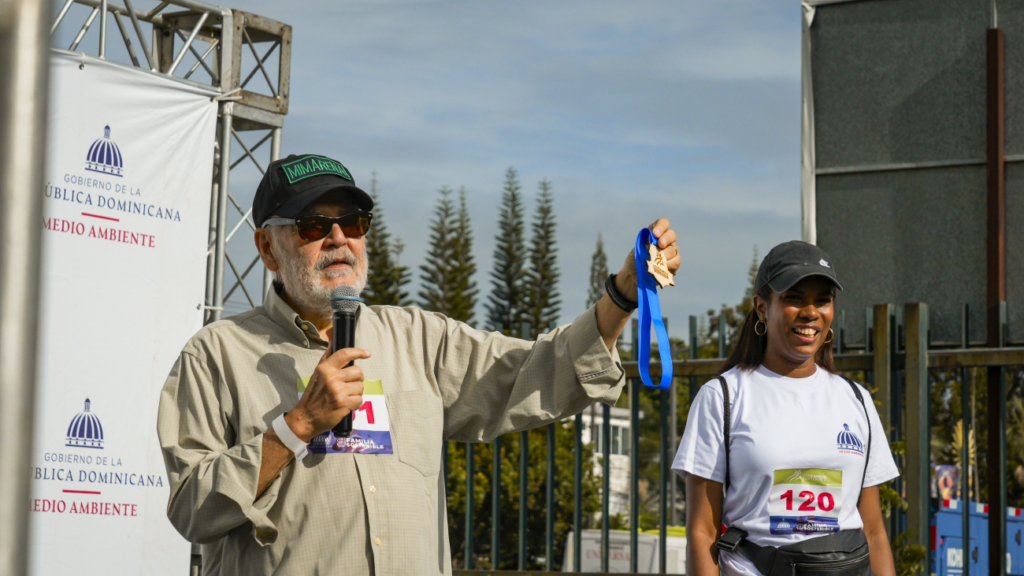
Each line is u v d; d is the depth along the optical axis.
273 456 2.29
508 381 2.66
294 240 2.54
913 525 4.90
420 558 2.44
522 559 5.57
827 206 6.41
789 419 2.96
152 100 5.74
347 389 2.29
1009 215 5.98
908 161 6.22
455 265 61.31
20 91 0.60
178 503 2.35
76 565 5.22
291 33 6.81
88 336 5.36
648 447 35.75
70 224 5.33
